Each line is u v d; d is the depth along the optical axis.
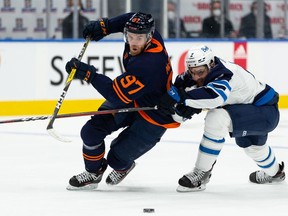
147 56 9.66
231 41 22.50
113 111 9.88
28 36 21.66
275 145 15.55
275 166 10.93
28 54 20.31
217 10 23.14
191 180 10.41
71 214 8.91
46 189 10.58
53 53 20.59
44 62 20.53
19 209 9.20
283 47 23.00
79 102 20.84
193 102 9.70
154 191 10.51
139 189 10.66
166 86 10.05
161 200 9.84
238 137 10.67
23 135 16.77
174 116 10.15
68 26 21.81
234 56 22.56
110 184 10.89
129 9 21.98
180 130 17.66
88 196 10.06
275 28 24.05
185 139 16.22
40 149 14.73
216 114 10.09
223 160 13.43
